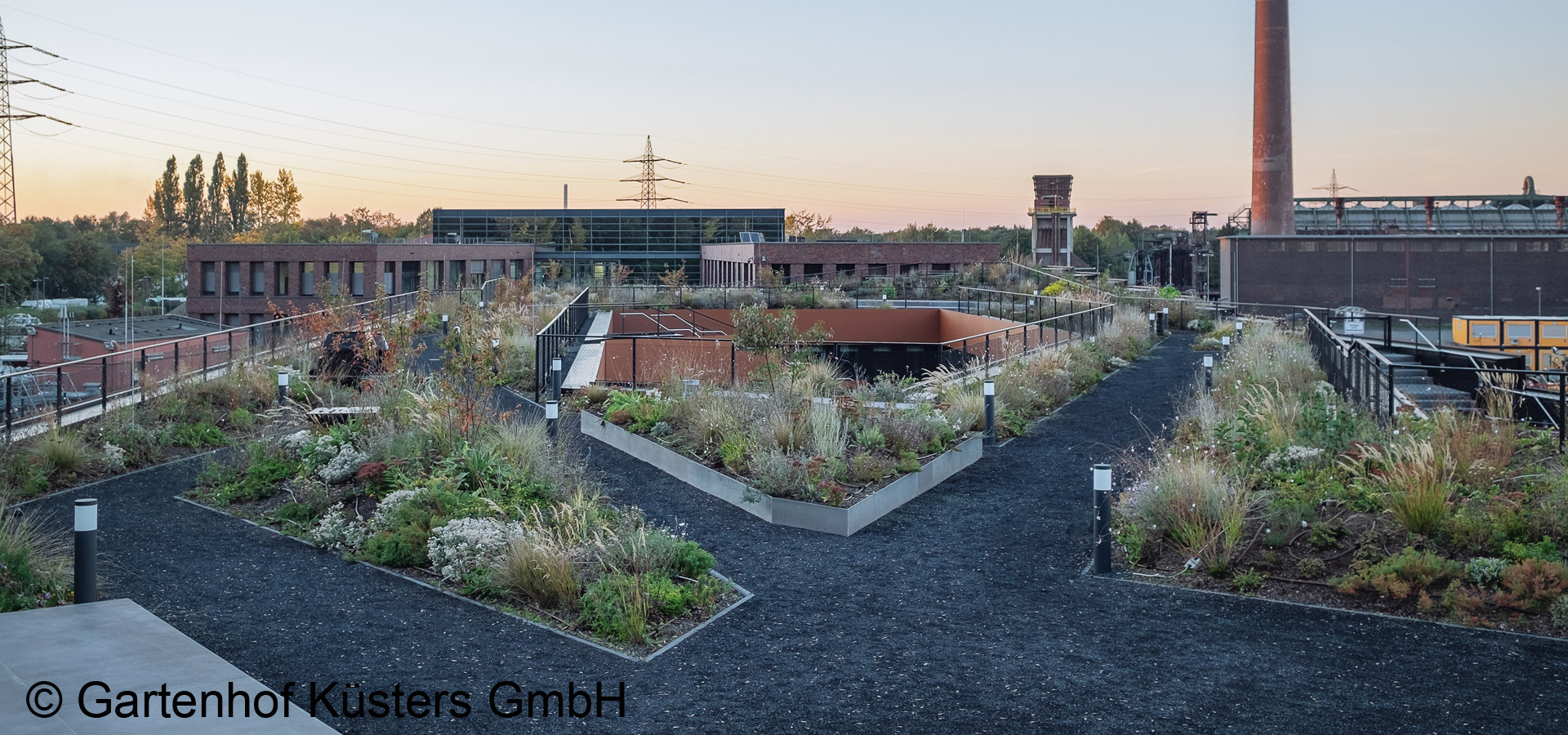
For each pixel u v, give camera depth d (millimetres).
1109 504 9773
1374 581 8664
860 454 13094
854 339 39781
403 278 60250
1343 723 6500
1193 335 33094
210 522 11484
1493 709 6656
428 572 9742
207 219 143250
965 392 17531
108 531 11031
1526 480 10469
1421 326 53719
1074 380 20844
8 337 72125
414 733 6285
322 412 14758
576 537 9891
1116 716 6629
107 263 108125
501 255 72312
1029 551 10555
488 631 8180
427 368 22562
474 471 12016
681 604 8688
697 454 13844
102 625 7613
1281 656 7645
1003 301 40969
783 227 82188
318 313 24469
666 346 27656
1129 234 158625
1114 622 8453
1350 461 11438
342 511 11391
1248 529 10117
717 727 6449
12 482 12719
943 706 6793
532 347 24281
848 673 7383
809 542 10961
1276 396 15438
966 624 8453
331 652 7680
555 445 13914
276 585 9305
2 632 7465
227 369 20031
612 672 7371
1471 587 8586
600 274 54938
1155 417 17562
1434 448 10898
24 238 100500
